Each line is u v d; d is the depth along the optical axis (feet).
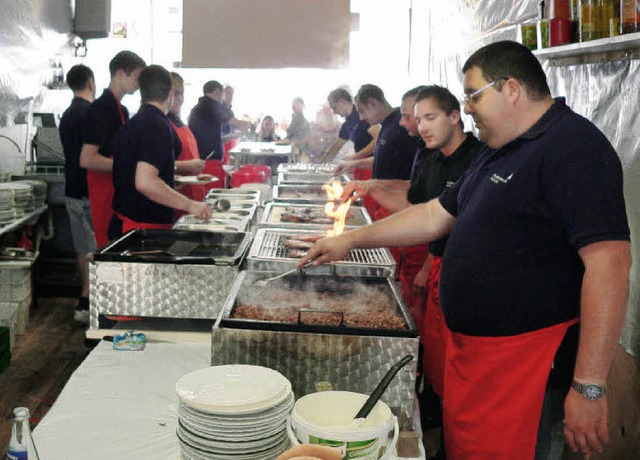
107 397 5.79
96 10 23.97
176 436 5.18
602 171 5.37
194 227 10.44
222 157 23.77
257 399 4.61
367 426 4.43
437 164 10.25
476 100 5.88
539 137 5.68
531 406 5.91
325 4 20.01
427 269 11.04
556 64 9.82
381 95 16.02
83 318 15.72
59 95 22.95
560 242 5.68
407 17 31.42
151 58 35.65
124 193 11.14
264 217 11.53
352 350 5.70
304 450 4.09
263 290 7.31
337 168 17.85
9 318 14.01
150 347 6.96
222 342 5.73
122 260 7.46
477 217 6.03
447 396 6.51
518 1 11.84
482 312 6.01
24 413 4.33
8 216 14.39
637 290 7.20
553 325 5.83
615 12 7.25
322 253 7.34
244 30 20.07
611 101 7.89
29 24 19.10
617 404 7.68
